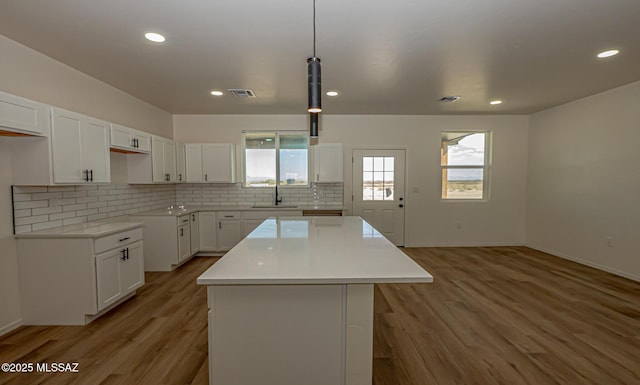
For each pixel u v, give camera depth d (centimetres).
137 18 210
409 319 269
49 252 254
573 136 446
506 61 290
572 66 304
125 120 390
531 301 306
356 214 546
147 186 448
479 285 353
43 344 228
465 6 197
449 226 552
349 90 383
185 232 435
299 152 548
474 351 219
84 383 185
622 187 377
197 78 335
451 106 472
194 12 203
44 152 245
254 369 159
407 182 545
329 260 168
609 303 300
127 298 314
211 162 502
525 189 550
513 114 535
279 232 252
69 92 300
